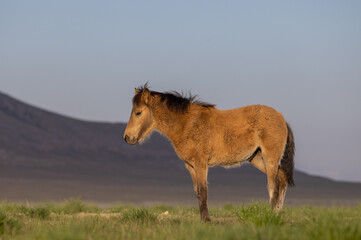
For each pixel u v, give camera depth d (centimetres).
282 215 2041
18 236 1623
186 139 2227
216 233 1511
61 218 2386
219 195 10088
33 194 9612
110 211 3331
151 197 9538
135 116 2253
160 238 1527
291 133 2516
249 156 2359
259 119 2342
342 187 15000
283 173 2497
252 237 1409
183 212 2964
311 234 1435
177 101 2248
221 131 2256
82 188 11706
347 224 1545
